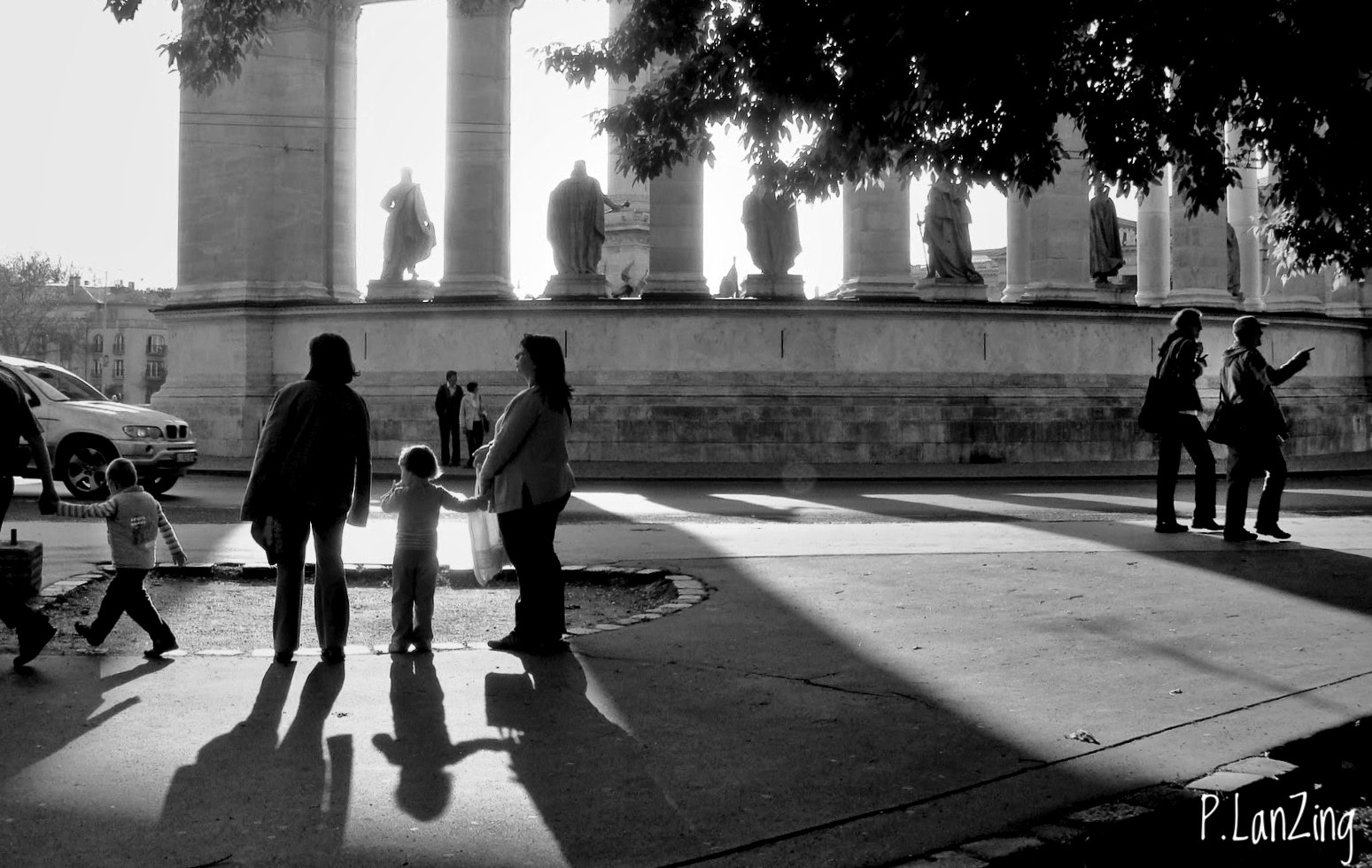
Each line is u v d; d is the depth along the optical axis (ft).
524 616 32.78
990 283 262.26
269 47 124.36
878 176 46.52
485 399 114.93
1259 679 29.58
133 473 32.07
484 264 118.32
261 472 30.96
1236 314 125.18
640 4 47.21
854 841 19.22
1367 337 142.61
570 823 20.01
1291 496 82.84
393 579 32.68
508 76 119.65
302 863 18.28
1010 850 18.76
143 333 484.33
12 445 32.40
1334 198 40.96
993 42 36.73
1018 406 114.93
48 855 18.45
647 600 42.32
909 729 25.46
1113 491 88.94
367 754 23.54
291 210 124.98
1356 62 36.06
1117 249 128.67
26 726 25.20
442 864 18.30
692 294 114.83
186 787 21.50
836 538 55.67
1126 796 21.22
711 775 22.49
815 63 41.16
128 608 31.76
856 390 113.29
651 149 48.24
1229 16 36.42
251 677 29.60
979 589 41.65
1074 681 29.45
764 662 31.40
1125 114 39.83
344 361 31.73
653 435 112.27
